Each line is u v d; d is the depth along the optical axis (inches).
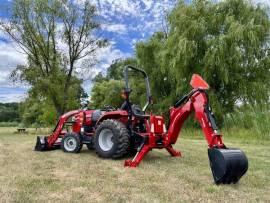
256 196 133.7
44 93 785.6
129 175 172.9
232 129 501.4
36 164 206.1
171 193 136.5
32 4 786.8
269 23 569.6
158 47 741.3
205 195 134.1
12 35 791.1
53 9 791.1
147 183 154.2
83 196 131.7
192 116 565.0
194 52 585.6
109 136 235.3
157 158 234.5
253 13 582.2
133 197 130.5
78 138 264.5
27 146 326.6
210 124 164.6
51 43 802.8
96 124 253.8
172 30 641.0
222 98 608.1
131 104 237.3
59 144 287.0
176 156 243.8
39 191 138.3
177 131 219.6
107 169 190.1
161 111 690.8
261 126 450.6
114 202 124.0
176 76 609.3
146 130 223.3
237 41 557.9
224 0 601.0
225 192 139.0
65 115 286.2
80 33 813.9
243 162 150.3
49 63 798.5
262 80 581.3
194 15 609.6
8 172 178.2
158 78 744.3
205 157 239.9
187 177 167.8
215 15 594.6
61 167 196.2
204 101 172.7
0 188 142.2
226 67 556.1
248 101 573.6
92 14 815.7
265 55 584.4
